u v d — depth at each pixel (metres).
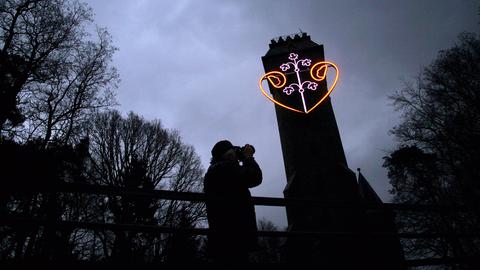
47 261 2.75
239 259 3.11
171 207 19.58
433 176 26.72
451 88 22.89
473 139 21.52
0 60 13.97
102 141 21.56
